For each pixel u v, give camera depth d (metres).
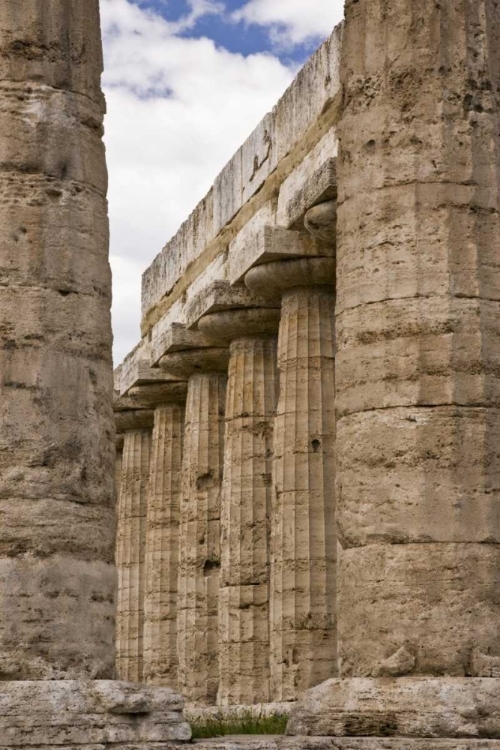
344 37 25.27
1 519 23.50
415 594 22.91
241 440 37.28
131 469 49.44
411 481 23.25
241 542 36.78
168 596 44.91
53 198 24.66
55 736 22.39
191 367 41.28
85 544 23.86
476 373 23.55
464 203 24.02
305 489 33.47
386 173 24.23
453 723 21.98
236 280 35.69
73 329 24.42
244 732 27.53
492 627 22.84
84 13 25.53
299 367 34.06
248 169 38.94
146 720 22.97
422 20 24.52
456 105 24.30
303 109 35.09
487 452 23.38
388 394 23.61
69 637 23.36
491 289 23.91
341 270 24.69
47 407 24.02
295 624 32.91
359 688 22.80
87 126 25.22
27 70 24.89
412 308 23.72
